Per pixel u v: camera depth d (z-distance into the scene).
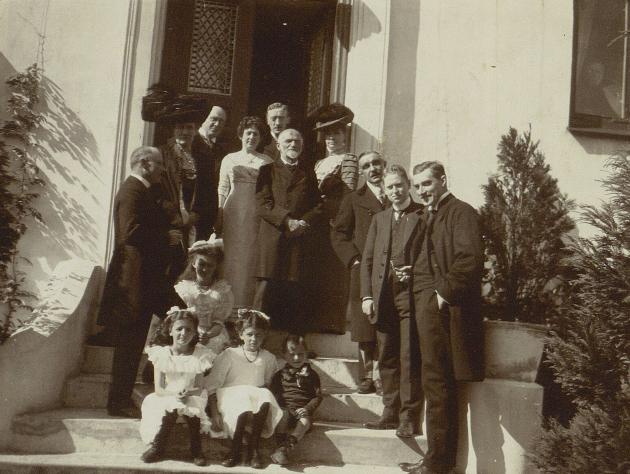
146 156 5.21
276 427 4.88
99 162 6.47
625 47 7.13
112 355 5.79
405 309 5.07
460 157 6.83
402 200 5.18
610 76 7.10
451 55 6.95
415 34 6.95
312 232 5.80
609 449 4.26
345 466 4.90
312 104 7.40
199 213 5.71
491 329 5.15
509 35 7.01
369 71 6.84
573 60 7.03
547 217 5.94
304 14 7.49
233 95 7.01
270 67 8.55
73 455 4.75
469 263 4.70
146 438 4.65
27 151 6.41
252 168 6.13
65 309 5.46
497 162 6.74
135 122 6.55
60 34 6.58
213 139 6.13
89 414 5.04
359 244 5.59
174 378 4.70
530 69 6.98
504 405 4.85
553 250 5.88
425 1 7.00
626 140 6.97
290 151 5.75
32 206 6.35
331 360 5.80
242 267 6.03
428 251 4.96
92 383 5.35
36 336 5.02
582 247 5.05
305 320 5.73
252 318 4.96
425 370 4.83
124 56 6.61
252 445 4.71
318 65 7.29
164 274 5.21
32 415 4.92
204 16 7.02
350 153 6.36
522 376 5.08
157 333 5.00
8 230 5.49
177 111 5.81
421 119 6.84
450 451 4.83
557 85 6.98
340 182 6.08
